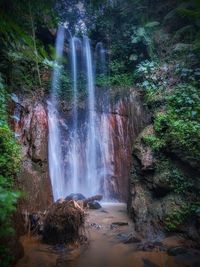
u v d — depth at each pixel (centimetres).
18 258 404
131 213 588
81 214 491
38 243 465
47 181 623
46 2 834
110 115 836
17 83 723
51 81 864
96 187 794
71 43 1048
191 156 541
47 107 776
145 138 639
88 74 1015
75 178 781
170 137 587
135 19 1033
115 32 1055
